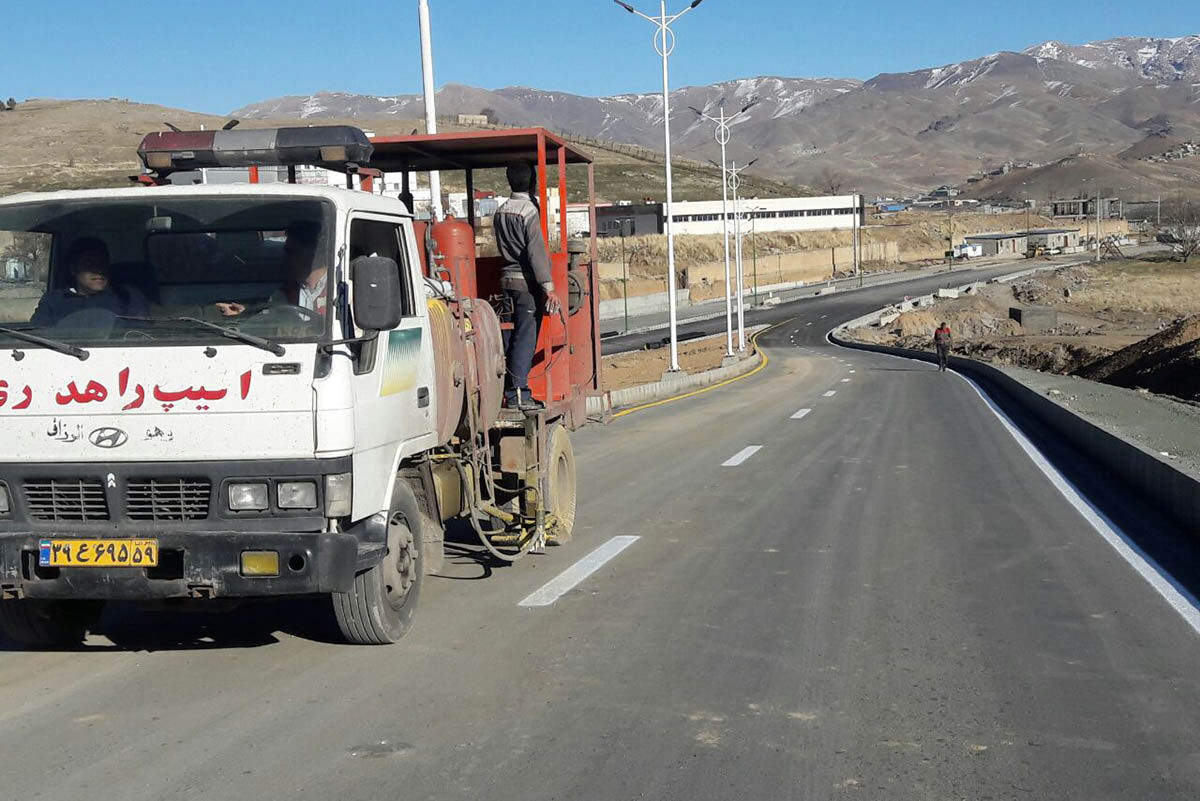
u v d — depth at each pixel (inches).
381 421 250.2
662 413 1042.1
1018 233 7765.8
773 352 3166.8
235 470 229.3
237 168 282.7
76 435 230.7
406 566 267.9
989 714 214.7
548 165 418.3
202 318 233.9
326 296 233.5
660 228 6343.5
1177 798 176.1
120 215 237.8
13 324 235.3
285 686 232.5
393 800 175.5
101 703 222.8
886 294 5393.7
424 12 756.0
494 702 221.8
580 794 177.8
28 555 231.0
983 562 357.1
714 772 186.5
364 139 283.9
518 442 349.4
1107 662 248.2
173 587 228.2
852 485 538.3
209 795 177.5
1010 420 921.5
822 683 233.9
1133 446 523.8
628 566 354.0
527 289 345.7
